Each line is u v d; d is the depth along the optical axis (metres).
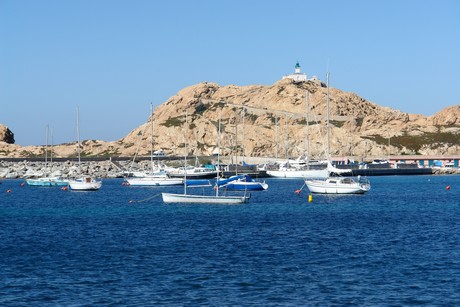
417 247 52.34
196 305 34.91
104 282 40.03
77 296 36.69
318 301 35.56
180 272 42.75
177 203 98.25
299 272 42.62
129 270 43.53
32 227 68.38
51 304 35.16
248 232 62.31
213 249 51.94
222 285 39.16
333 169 160.12
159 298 36.31
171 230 64.38
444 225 67.56
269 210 86.56
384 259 47.00
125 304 35.12
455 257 47.56
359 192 117.88
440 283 39.34
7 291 37.91
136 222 72.31
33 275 42.16
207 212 83.88
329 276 41.41
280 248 52.28
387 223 69.75
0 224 71.81
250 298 36.25
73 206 97.81
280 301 35.66
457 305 34.75
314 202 100.50
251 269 43.66
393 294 36.91
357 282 39.75
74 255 49.56
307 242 55.50
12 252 51.28
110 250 51.81
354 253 49.62
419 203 98.69
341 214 80.81
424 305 34.75
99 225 69.75
